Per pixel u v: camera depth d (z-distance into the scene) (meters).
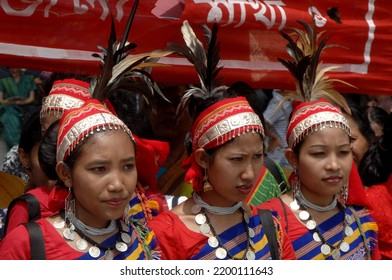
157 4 6.74
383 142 7.62
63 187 5.14
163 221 5.63
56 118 6.09
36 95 13.36
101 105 5.07
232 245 5.60
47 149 5.53
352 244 6.43
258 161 5.55
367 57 7.79
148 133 6.84
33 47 6.32
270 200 6.50
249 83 7.23
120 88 5.39
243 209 5.73
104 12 6.52
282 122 10.85
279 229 5.84
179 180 7.32
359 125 7.75
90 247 5.02
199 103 5.68
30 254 4.89
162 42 6.79
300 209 6.39
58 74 6.90
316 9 7.55
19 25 6.27
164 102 7.18
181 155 7.35
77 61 6.46
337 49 7.68
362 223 6.63
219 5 6.92
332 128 6.18
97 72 6.54
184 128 7.29
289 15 7.28
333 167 6.16
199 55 5.78
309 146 6.21
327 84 6.65
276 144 10.77
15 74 12.13
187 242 5.52
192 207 5.68
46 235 4.95
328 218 6.43
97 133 4.87
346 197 6.50
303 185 6.42
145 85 5.50
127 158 4.91
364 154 7.71
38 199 5.96
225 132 5.44
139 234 5.31
